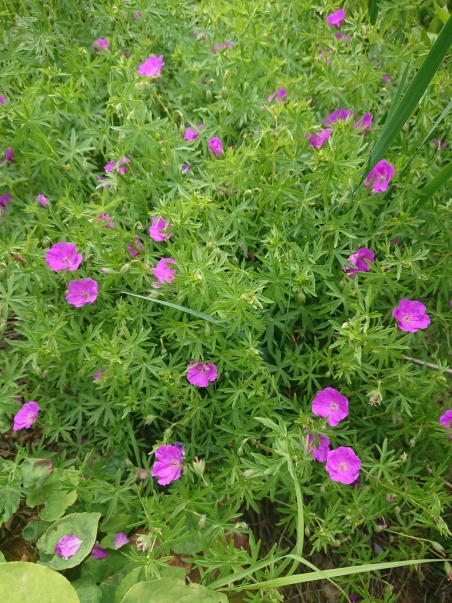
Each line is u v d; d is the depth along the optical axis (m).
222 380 0.48
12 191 0.53
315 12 0.61
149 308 0.46
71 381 0.48
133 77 0.53
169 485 0.49
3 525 0.48
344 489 0.44
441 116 0.44
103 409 0.47
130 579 0.41
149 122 0.50
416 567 0.47
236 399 0.43
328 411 0.43
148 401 0.45
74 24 0.59
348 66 0.52
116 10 0.55
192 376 0.44
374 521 0.46
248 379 0.43
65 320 0.49
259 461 0.39
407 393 0.45
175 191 0.49
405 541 0.49
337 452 0.42
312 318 0.49
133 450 0.51
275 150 0.44
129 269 0.45
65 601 0.39
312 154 0.47
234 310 0.40
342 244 0.46
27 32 0.55
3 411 0.47
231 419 0.46
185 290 0.41
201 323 0.43
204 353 0.46
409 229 0.45
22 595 0.39
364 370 0.44
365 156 0.45
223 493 0.44
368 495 0.43
